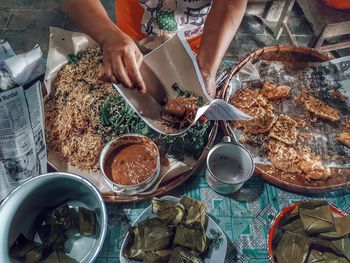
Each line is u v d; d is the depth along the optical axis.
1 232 0.65
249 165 0.85
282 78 1.12
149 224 0.75
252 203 0.86
